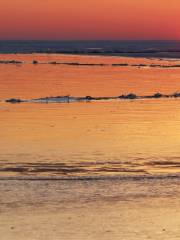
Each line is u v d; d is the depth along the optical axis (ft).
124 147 257.34
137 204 173.06
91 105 426.51
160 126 324.19
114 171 211.00
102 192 183.62
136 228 152.66
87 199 176.96
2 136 285.02
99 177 199.21
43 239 144.15
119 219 159.94
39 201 174.50
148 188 188.03
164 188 188.44
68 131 303.07
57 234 147.74
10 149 249.75
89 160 228.63
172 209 169.07
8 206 169.68
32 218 160.04
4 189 184.96
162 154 242.58
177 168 217.77
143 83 599.57
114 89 533.96
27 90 513.45
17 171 209.05
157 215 163.43
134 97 477.36
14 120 344.28
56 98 457.68
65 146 258.57
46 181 194.18
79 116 365.40
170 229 152.25
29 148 252.62
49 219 159.33
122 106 422.00
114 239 144.46
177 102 451.12
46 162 223.92
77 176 200.34
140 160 230.07
